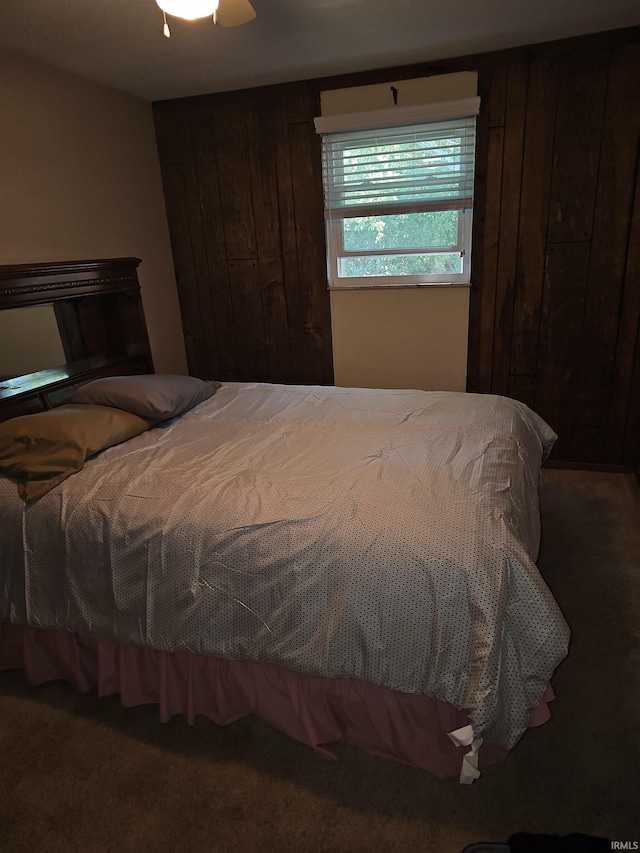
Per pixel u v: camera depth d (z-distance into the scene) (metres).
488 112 2.81
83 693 1.79
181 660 1.62
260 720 1.68
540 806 1.39
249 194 3.31
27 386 2.41
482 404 2.42
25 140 2.49
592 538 2.55
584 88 2.67
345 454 1.90
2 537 1.72
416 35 2.46
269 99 3.10
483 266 3.07
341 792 1.45
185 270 3.59
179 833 1.36
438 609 1.32
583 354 3.08
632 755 1.51
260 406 2.56
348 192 3.16
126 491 1.69
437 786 1.45
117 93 3.02
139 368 3.06
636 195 2.75
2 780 1.51
